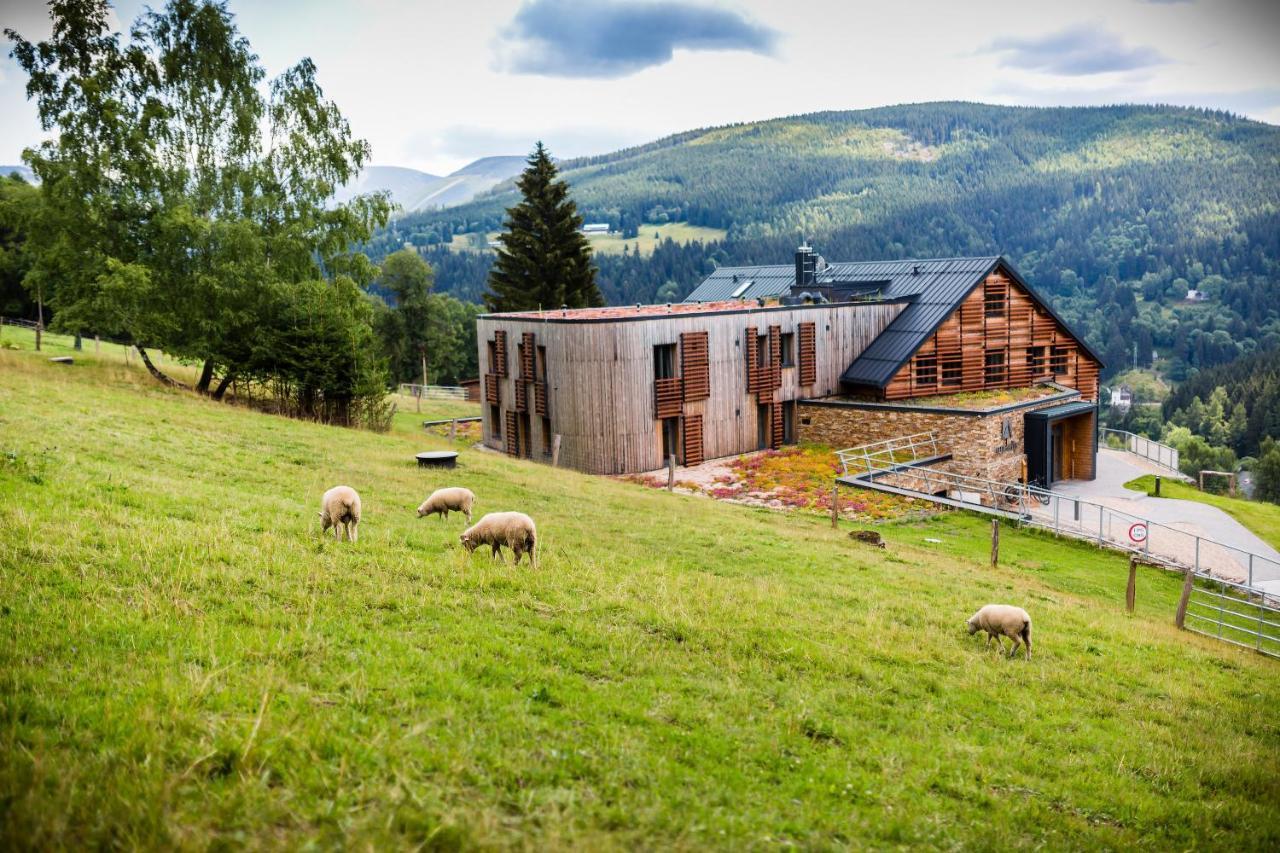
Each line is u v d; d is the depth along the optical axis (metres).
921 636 16.08
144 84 37.56
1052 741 12.16
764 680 12.25
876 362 47.31
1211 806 10.86
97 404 28.42
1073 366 53.91
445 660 10.73
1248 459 138.62
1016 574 25.22
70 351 49.75
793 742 10.30
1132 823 10.10
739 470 40.88
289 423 33.56
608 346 39.78
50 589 11.03
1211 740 13.30
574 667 11.50
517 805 7.53
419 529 17.92
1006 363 50.66
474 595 13.77
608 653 12.22
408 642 11.12
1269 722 14.93
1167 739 13.11
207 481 20.30
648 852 7.16
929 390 47.81
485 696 9.77
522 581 14.98
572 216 77.00
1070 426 47.53
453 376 106.75
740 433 44.66
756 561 21.06
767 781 9.17
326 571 13.77
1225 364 176.00
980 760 10.96
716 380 43.38
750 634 14.16
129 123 36.41
